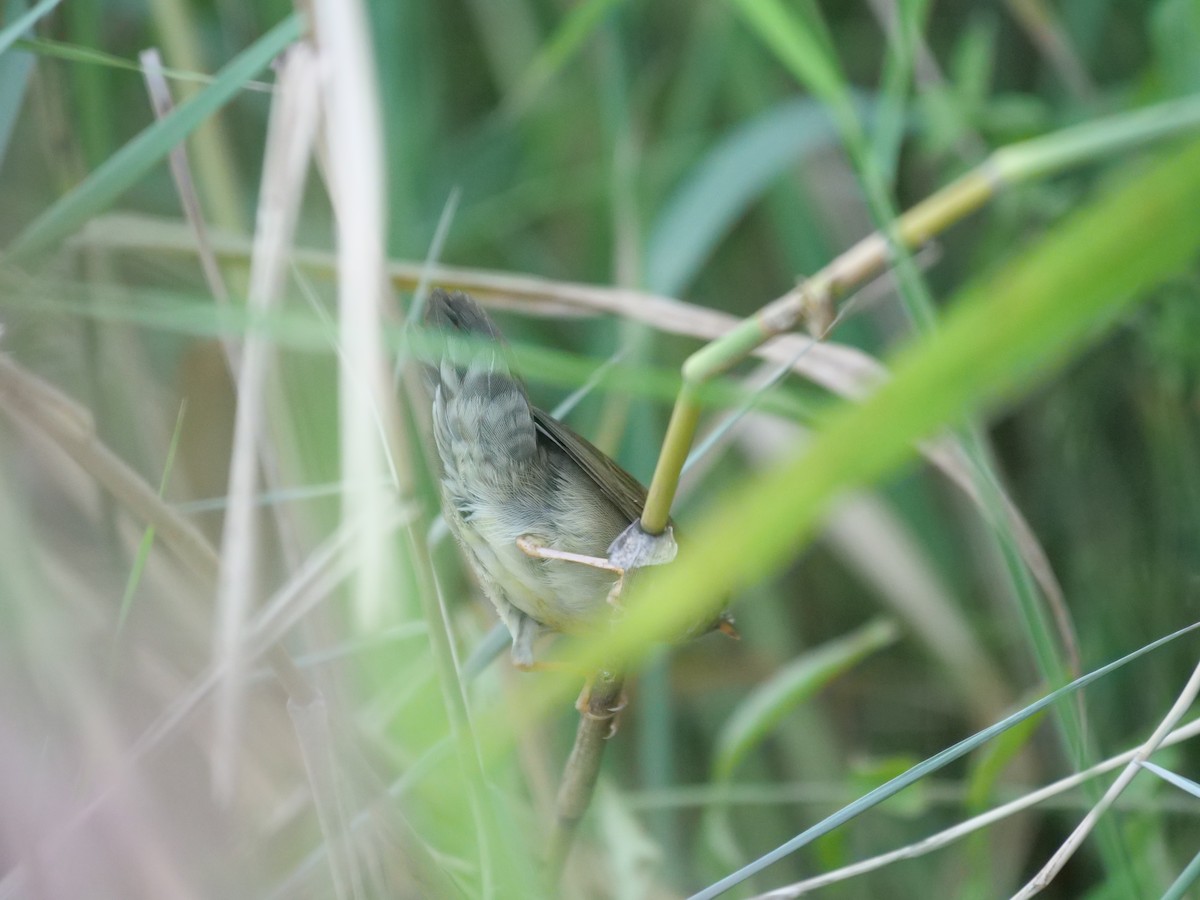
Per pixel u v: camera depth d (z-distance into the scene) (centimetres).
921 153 416
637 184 414
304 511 396
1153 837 402
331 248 409
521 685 401
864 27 442
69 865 389
